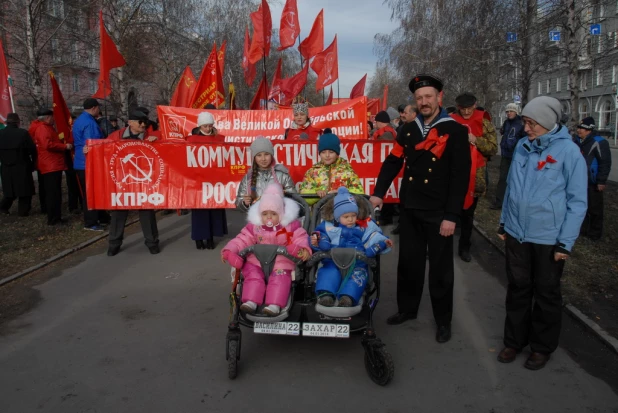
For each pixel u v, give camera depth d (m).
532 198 3.59
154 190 6.71
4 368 3.78
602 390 3.43
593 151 7.07
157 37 18.55
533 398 3.34
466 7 20.03
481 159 6.31
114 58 8.33
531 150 3.65
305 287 3.88
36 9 12.23
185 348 4.11
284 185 4.90
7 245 7.27
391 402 3.31
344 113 8.75
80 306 5.05
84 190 8.27
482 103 21.73
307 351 4.09
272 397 3.38
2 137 9.12
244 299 3.59
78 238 7.80
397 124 12.16
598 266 5.94
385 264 6.55
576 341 4.18
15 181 9.27
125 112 13.84
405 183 4.32
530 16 14.77
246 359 3.95
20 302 5.17
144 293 5.42
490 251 6.99
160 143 6.63
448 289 4.15
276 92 12.87
